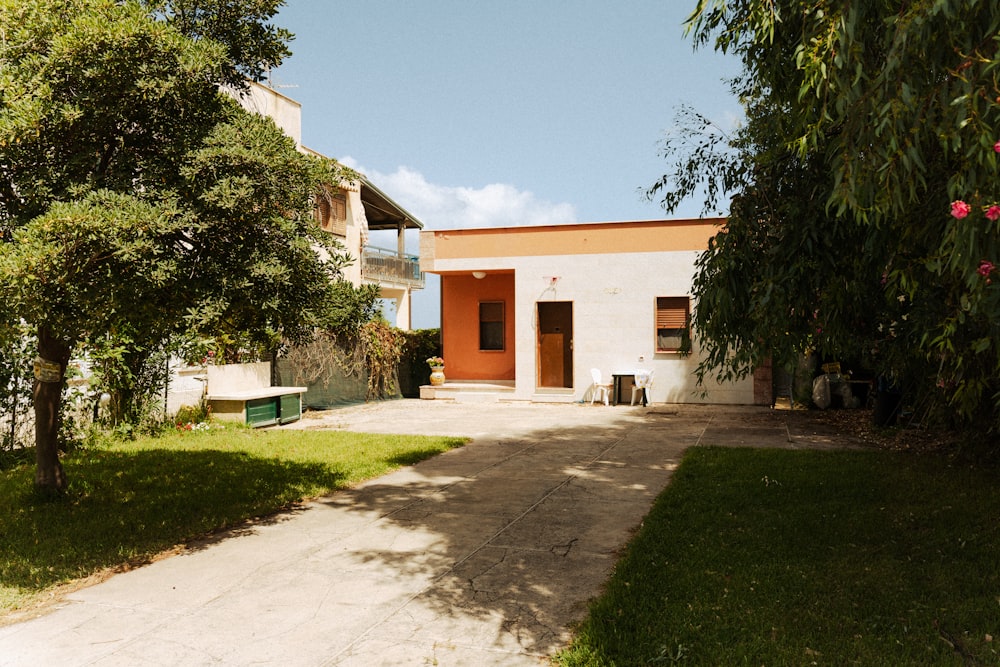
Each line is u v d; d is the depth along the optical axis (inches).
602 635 144.4
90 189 187.9
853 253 171.0
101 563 198.8
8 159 188.2
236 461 349.4
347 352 642.8
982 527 218.5
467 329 767.1
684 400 632.4
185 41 193.5
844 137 120.1
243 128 207.5
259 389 532.4
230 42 235.5
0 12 192.5
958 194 112.5
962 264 111.3
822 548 201.6
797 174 181.9
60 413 375.9
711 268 185.5
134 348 411.8
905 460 331.6
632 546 206.2
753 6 137.3
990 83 106.0
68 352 264.8
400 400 714.2
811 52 119.1
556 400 671.1
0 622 158.6
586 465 349.4
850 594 165.6
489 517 249.4
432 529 234.5
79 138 196.1
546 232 675.4
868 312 191.3
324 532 232.5
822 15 119.5
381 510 261.4
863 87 120.5
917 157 110.9
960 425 326.0
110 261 175.9
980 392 179.9
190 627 155.1
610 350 656.4
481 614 161.6
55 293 171.6
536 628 153.6
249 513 253.0
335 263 230.1
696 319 184.7
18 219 191.5
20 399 358.3
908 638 140.8
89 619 159.9
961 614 152.6
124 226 167.3
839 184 119.3
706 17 144.5
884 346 255.8
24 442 361.7
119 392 421.4
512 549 211.3
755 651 135.3
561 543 217.3
